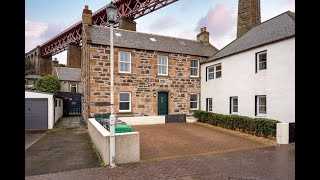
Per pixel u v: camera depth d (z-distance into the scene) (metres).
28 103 15.25
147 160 7.11
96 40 15.27
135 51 16.27
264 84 12.31
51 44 46.25
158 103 17.09
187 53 18.28
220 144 9.41
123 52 15.98
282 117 11.18
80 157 7.73
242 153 7.89
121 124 8.65
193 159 7.22
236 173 5.89
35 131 14.02
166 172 6.01
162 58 17.50
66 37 40.94
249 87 13.34
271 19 15.71
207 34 22.08
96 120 11.90
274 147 8.70
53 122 15.93
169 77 17.50
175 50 18.11
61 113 23.41
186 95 18.16
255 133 10.90
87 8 16.83
